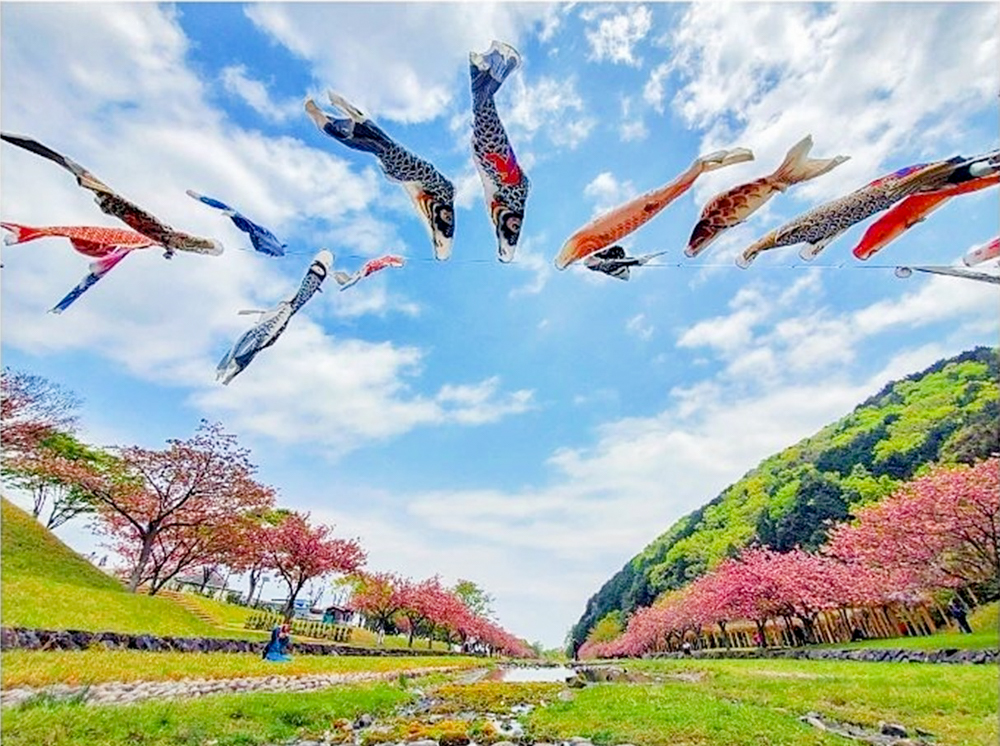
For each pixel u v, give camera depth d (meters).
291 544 41.22
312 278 5.95
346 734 10.55
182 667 15.98
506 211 5.42
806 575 41.59
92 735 8.19
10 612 17.11
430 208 5.46
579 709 13.41
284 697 12.85
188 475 34.09
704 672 25.33
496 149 5.02
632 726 10.40
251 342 5.70
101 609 21.25
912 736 9.68
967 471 27.92
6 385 30.73
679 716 10.88
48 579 23.22
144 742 8.34
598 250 5.78
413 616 60.31
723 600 47.22
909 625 38.06
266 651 22.91
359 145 5.09
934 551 27.62
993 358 60.81
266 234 5.86
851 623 42.38
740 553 60.28
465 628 72.50
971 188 5.15
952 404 57.88
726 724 9.95
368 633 62.56
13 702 9.44
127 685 12.30
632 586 102.69
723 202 5.53
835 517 56.59
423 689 20.98
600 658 95.25
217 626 30.33
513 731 11.45
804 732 9.44
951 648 24.98
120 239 5.80
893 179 5.14
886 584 33.94
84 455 35.56
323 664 24.36
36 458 31.80
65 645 16.14
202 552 37.66
